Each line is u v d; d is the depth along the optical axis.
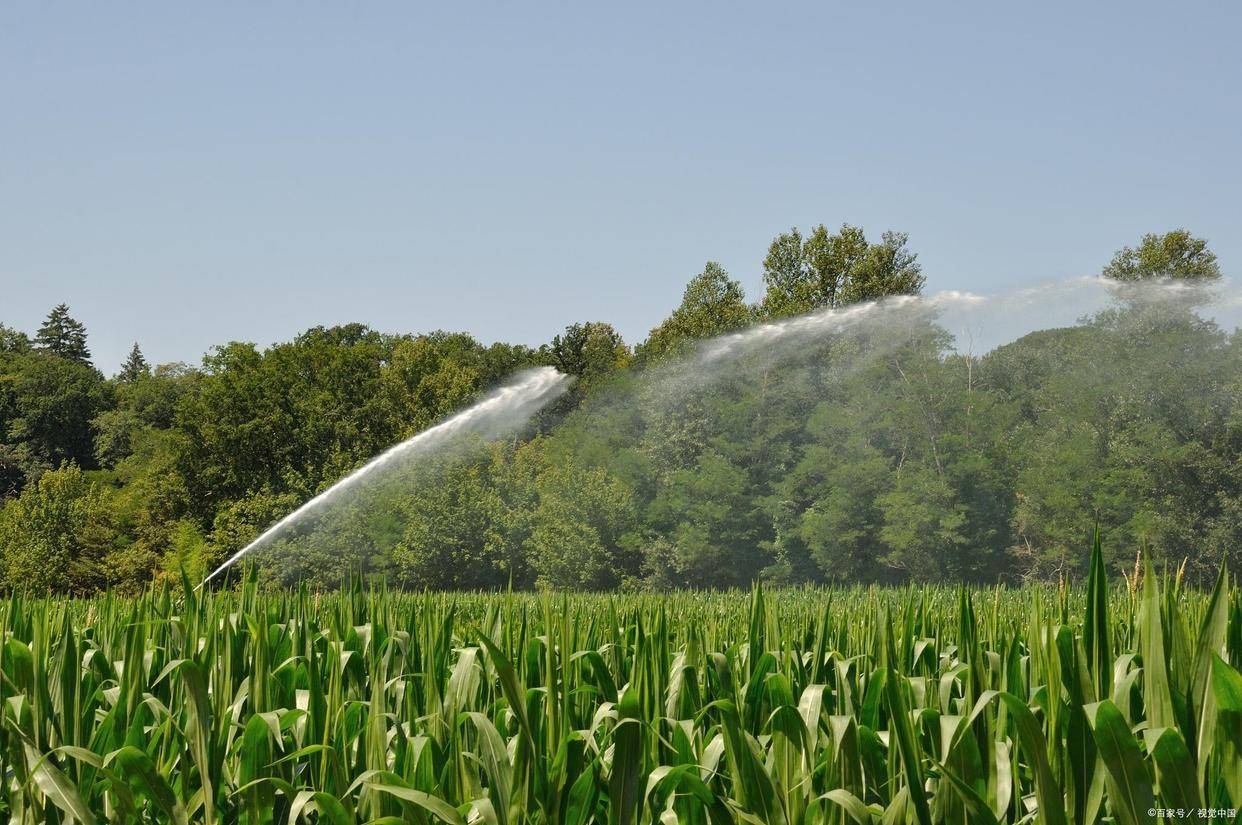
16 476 105.62
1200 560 33.16
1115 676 3.73
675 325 56.88
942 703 4.52
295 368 64.75
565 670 4.39
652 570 41.78
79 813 3.68
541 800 3.76
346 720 4.51
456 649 5.82
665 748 4.36
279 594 8.09
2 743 4.12
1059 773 3.30
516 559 42.78
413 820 3.61
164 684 5.54
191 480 56.59
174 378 113.81
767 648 5.82
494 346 97.69
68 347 162.38
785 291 54.44
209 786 3.94
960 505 37.16
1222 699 2.93
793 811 3.71
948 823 3.48
